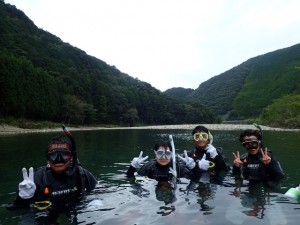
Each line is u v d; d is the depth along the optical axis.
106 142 14.88
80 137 19.84
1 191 4.55
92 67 100.00
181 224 2.91
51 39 100.69
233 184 4.80
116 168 6.66
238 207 3.46
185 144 12.58
